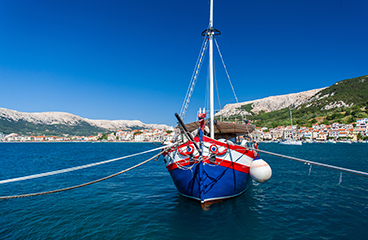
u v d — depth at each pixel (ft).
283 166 100.07
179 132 42.04
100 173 83.61
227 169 37.91
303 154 179.42
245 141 46.26
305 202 43.93
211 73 39.83
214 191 37.96
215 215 35.19
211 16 39.96
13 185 61.62
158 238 28.60
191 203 40.63
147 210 39.29
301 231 30.60
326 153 189.88
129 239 28.50
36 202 45.09
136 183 65.00
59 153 219.82
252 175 37.60
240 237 28.71
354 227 31.96
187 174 38.88
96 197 48.91
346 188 56.18
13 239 28.91
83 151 259.19
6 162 128.88
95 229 31.63
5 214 38.01
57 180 68.90
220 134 54.75
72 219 35.55
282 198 46.75
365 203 43.42
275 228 31.40
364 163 112.98
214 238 28.45
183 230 30.68
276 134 573.33
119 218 35.70
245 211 37.19
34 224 33.60
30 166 109.40
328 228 31.63
